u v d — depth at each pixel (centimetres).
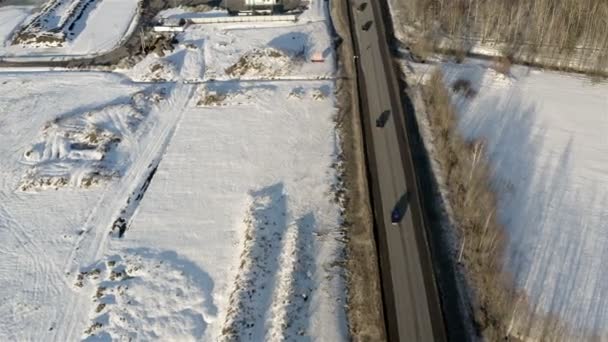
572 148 4456
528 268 3503
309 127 4819
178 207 4162
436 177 4150
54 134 4847
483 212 3788
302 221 3944
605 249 3638
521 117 4775
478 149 4297
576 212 3903
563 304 3281
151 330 3344
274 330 3247
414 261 3506
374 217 3816
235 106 5141
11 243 3953
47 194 4344
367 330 3206
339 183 4238
